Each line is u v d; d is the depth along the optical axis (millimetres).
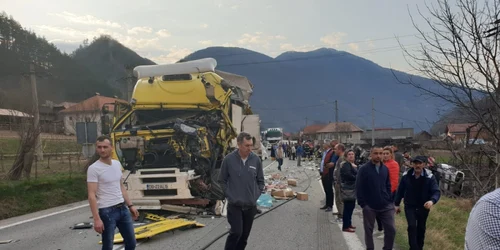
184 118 10625
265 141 58344
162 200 9273
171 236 7363
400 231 7816
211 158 9781
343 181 7930
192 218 9102
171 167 9625
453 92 6480
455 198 13820
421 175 5922
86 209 10758
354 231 7957
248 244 6945
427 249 6574
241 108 13750
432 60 6484
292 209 10703
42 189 11688
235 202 5215
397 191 6148
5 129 24156
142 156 9695
